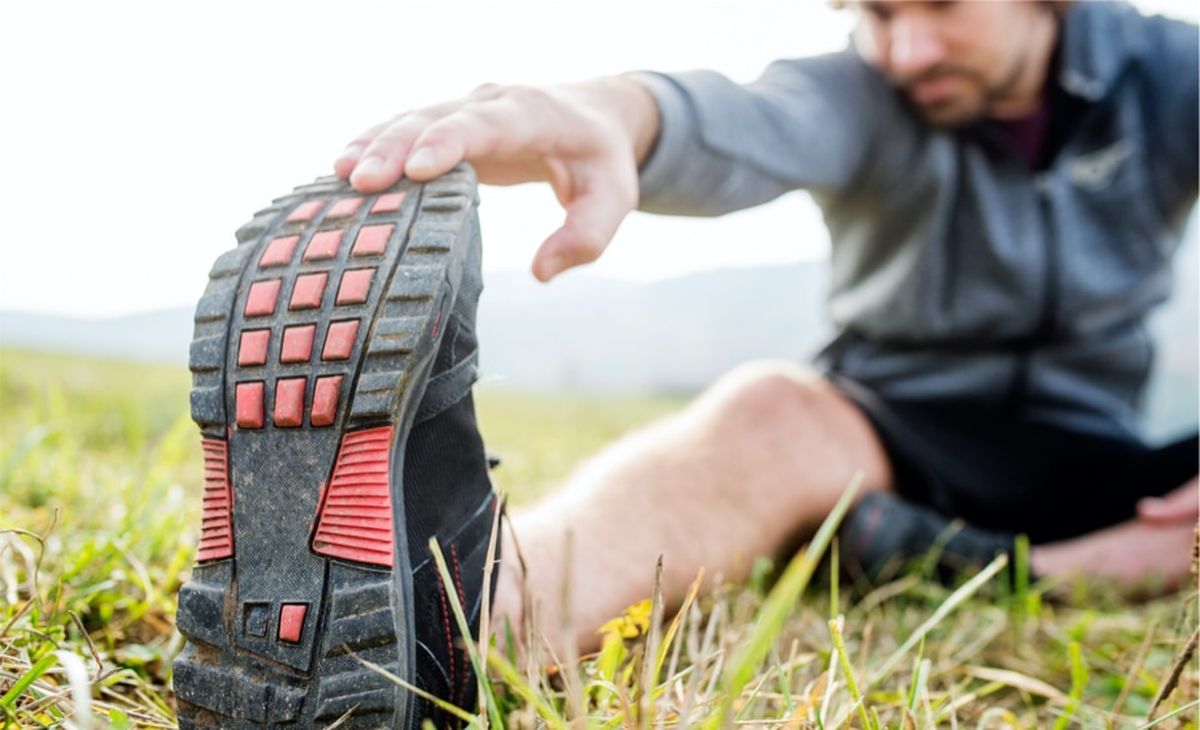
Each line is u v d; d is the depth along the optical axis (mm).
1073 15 1863
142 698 981
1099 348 1959
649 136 1270
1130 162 1908
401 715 797
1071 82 1845
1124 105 1894
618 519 1366
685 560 1397
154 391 4230
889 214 1930
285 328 871
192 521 1552
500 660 692
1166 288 2047
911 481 1822
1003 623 1523
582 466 1666
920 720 980
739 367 1857
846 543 1663
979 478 1825
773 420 1660
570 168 1107
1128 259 1951
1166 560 1729
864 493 1715
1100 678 1343
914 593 1647
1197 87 1921
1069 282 1866
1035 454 1867
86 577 1191
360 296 860
